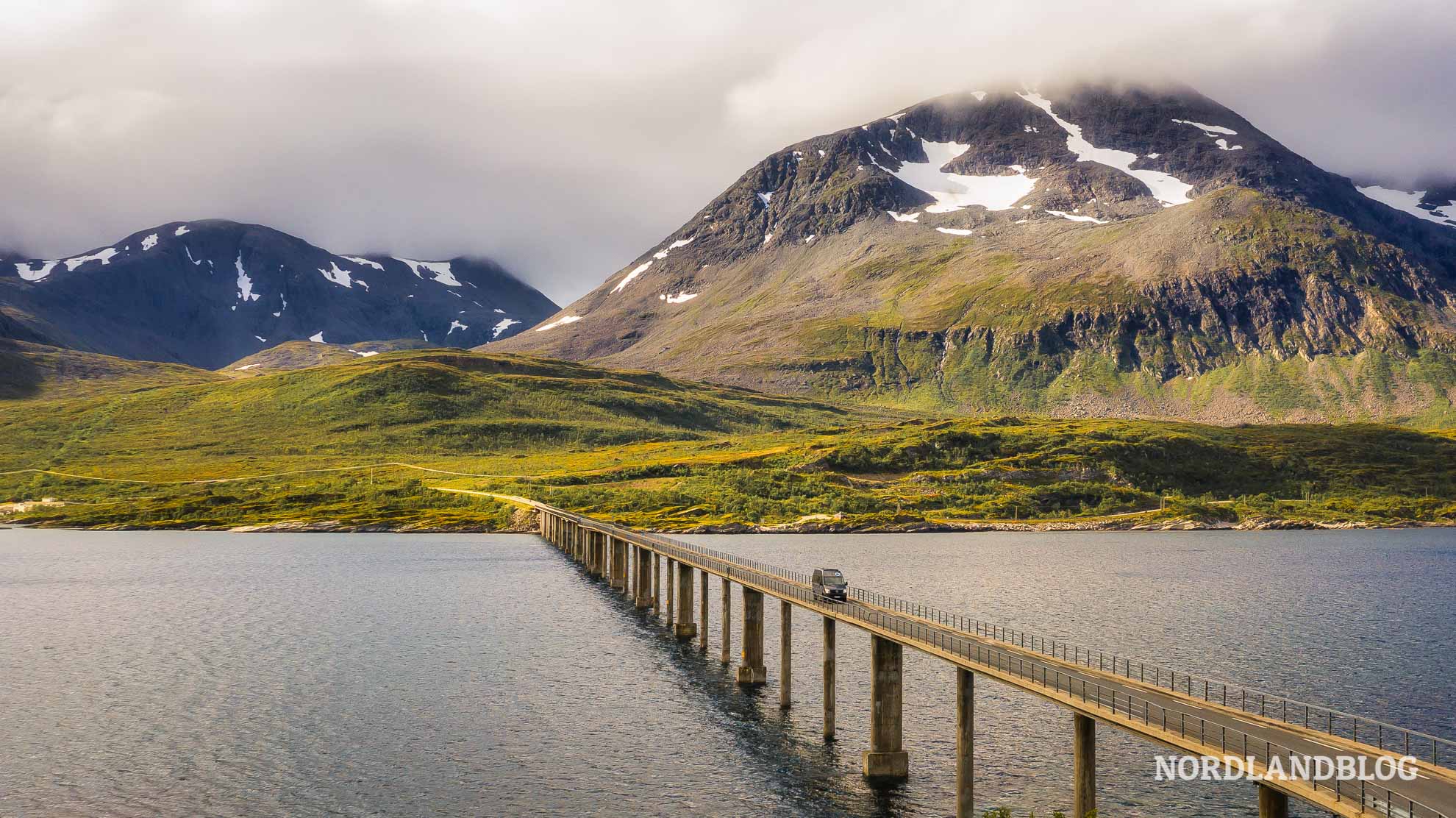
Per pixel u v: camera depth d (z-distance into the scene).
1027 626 137.00
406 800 73.12
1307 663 117.19
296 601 161.75
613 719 91.12
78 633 135.75
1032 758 80.00
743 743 83.81
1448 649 126.06
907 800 70.94
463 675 108.88
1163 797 72.50
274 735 88.38
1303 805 70.88
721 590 174.25
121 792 75.00
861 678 105.25
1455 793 41.72
